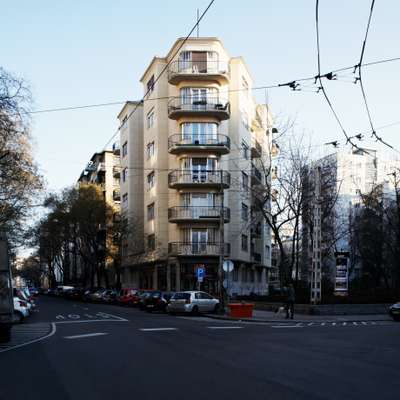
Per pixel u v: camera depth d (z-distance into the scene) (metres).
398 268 51.56
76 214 58.69
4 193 36.62
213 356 13.03
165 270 51.31
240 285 53.59
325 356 13.07
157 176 51.03
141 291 46.31
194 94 48.59
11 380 10.05
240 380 9.76
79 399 8.32
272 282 83.69
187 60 48.41
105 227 59.28
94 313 34.50
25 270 143.12
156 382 9.61
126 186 61.41
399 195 48.56
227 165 50.38
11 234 44.81
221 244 33.56
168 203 50.72
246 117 54.56
